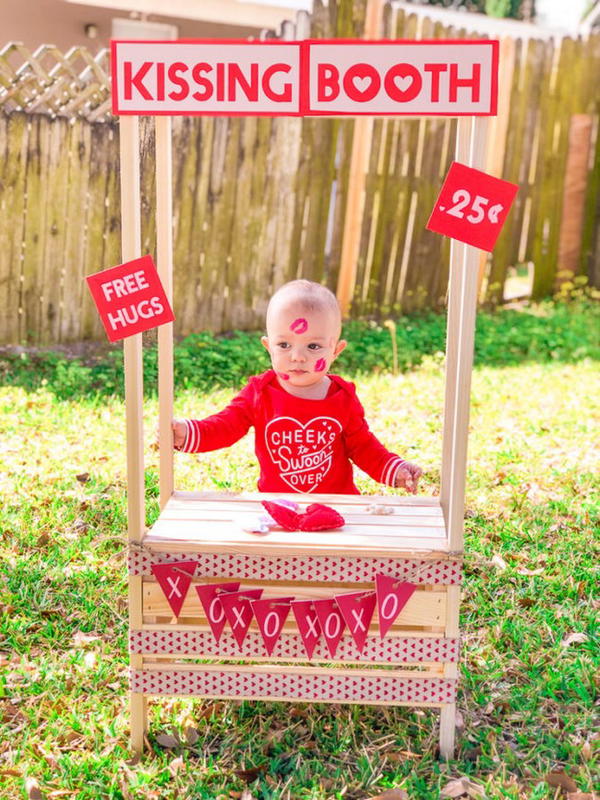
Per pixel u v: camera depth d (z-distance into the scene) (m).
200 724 2.97
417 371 7.67
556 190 10.52
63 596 3.68
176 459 5.13
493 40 2.37
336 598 2.62
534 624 3.53
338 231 9.14
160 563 2.68
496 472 5.11
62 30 12.46
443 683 2.72
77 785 2.67
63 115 7.47
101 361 7.41
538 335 8.95
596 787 2.66
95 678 3.17
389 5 9.20
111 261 7.92
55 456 5.17
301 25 8.80
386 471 3.28
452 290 3.02
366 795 2.63
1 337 7.53
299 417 3.29
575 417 6.28
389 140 9.20
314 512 2.82
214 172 8.21
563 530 4.36
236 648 2.73
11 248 7.43
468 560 3.99
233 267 8.52
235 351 7.65
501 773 2.70
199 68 2.45
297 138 8.59
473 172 2.42
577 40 10.23
